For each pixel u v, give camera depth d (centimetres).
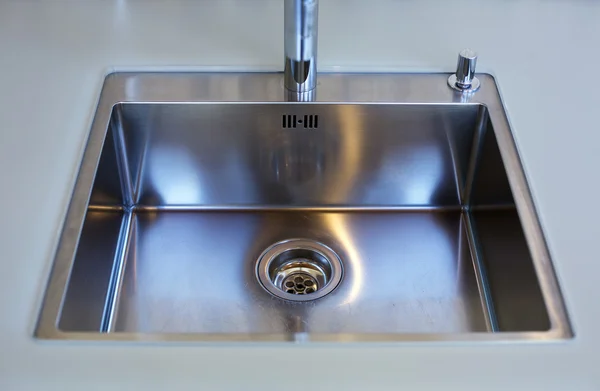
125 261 96
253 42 105
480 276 94
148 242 99
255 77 100
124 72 100
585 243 75
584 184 81
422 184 104
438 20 110
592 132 89
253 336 65
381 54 103
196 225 102
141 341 64
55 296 69
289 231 102
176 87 98
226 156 101
